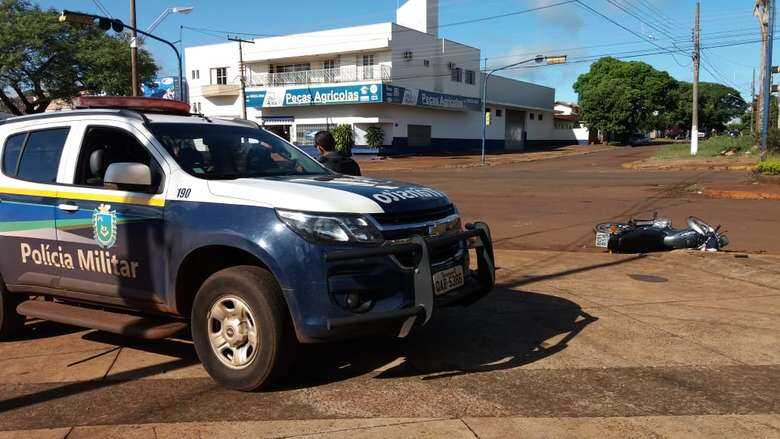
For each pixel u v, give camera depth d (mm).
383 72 44406
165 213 4391
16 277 5246
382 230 4047
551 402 3984
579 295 6707
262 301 3994
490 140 58594
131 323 4629
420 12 48219
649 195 18047
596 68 74812
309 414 3850
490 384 4297
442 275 4383
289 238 3936
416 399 4055
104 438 3570
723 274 7633
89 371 4664
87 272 4832
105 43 41406
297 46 47156
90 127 4965
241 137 5250
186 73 52875
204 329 4293
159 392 4242
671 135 99688
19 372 4672
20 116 5457
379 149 44688
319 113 46312
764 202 15867
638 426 3641
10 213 5199
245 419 3793
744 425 3650
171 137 4770
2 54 37812
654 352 4914
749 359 4754
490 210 15180
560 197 18000
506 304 6363
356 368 4637
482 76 55906
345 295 3926
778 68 30625
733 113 105062
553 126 72938
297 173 5121
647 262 8391
